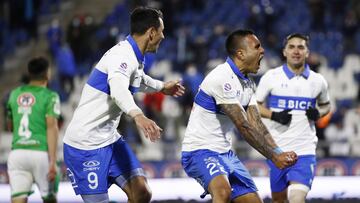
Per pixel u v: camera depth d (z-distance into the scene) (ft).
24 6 227.61
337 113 168.04
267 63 193.47
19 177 85.25
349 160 142.61
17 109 85.56
